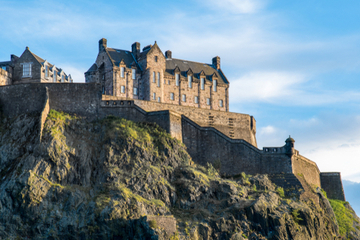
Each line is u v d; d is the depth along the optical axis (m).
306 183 95.06
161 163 84.31
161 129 89.31
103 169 80.62
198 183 83.56
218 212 81.81
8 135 84.25
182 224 77.44
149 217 72.81
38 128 82.75
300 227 84.62
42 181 75.94
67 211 74.75
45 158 78.19
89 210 74.44
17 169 77.75
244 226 80.56
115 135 84.38
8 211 73.75
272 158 94.88
